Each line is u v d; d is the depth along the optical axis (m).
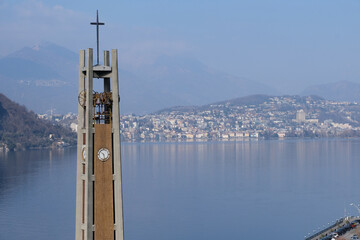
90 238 72.56
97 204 72.88
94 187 73.00
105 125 73.56
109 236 73.00
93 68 73.62
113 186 73.56
